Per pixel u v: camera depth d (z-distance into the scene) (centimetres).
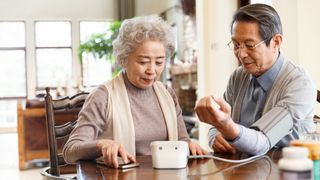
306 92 149
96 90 154
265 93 161
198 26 508
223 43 467
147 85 150
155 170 118
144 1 1159
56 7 1225
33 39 1212
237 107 171
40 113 555
